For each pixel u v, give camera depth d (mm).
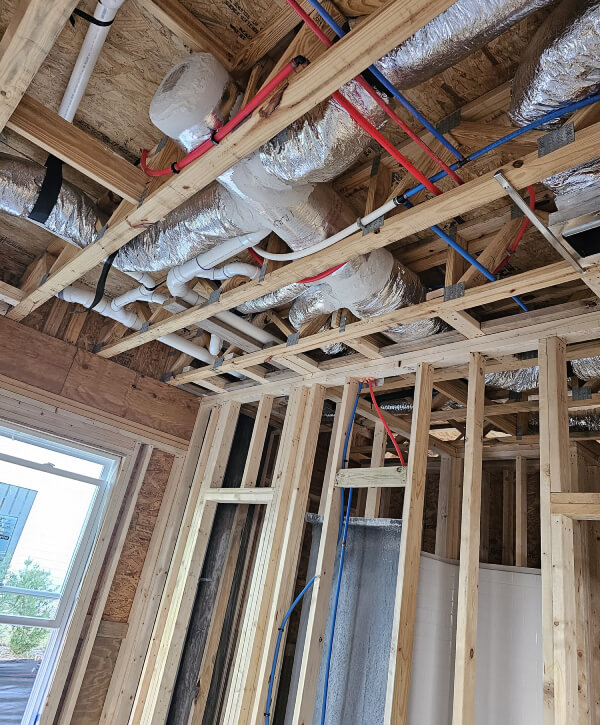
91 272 3578
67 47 2094
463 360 2768
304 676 2623
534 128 1676
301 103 1558
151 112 1776
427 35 1463
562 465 2137
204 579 3883
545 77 1483
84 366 3867
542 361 2359
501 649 3039
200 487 4027
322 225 2143
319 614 2732
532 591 3068
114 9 1744
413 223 1948
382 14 1329
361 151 1801
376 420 3709
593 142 1528
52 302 3811
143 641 3721
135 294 3146
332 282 2445
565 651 1861
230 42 1945
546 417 2250
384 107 1641
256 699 2805
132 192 2193
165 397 4227
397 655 2303
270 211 2037
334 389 3594
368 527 2967
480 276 2428
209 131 1777
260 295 2697
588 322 2293
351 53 1407
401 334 2875
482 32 1437
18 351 3596
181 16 1850
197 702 3518
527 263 2715
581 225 1722
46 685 3438
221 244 2469
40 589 3547
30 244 3453
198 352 3750
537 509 4398
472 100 1991
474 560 2246
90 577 3652
